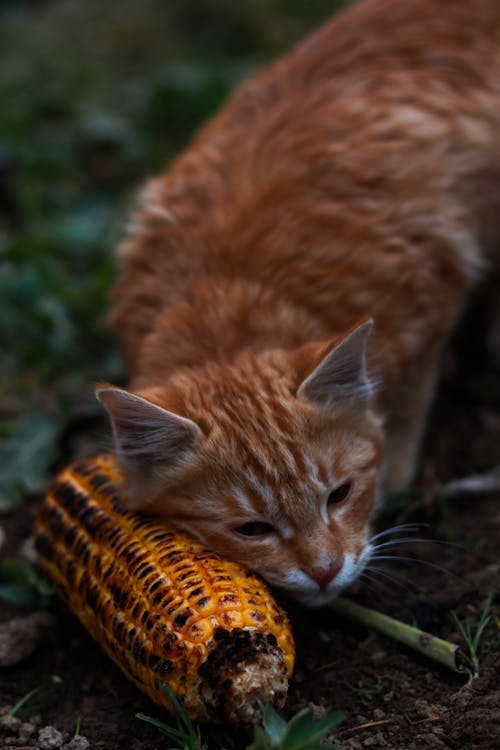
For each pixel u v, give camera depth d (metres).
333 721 0.47
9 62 1.33
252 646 0.49
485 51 0.70
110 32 1.37
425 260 0.64
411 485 0.66
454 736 0.51
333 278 0.61
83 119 1.12
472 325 0.78
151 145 1.05
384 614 0.56
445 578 0.58
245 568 0.53
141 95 1.16
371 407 0.58
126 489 0.54
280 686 0.49
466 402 0.73
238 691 0.48
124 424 0.53
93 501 0.55
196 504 0.53
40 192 0.96
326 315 0.60
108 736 0.52
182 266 0.61
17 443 0.68
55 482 0.57
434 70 0.69
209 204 0.63
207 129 0.70
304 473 0.53
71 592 0.54
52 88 1.23
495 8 0.71
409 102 0.67
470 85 0.69
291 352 0.56
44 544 0.56
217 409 0.54
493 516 0.62
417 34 0.70
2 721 0.53
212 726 0.51
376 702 0.53
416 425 0.66
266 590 0.51
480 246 0.71
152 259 0.64
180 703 0.49
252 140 0.65
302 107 0.66
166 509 0.54
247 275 0.60
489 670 0.53
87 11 1.45
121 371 0.74
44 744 0.52
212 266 0.61
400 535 0.61
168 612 0.50
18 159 1.01
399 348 0.62
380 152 0.65
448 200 0.66
